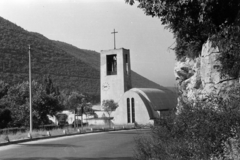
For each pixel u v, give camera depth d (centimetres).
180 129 976
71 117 6053
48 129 4116
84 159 1585
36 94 4244
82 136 3431
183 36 1221
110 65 7225
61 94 6494
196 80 1255
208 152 806
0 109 3859
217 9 988
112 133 3953
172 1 988
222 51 1005
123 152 1858
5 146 2375
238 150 740
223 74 1013
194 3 970
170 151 908
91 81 13975
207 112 892
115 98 6838
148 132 1305
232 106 847
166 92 7244
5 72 10275
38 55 13475
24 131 3519
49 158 1633
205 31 1090
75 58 15925
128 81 7062
